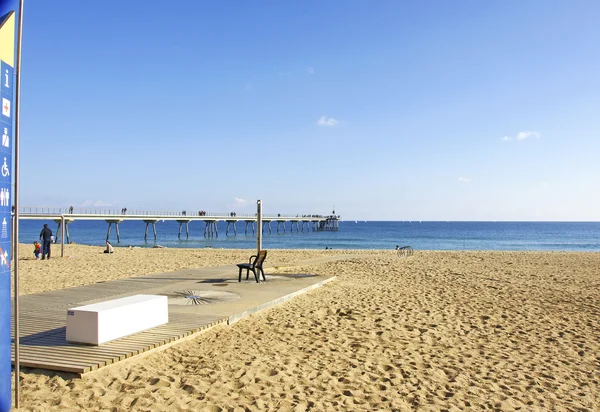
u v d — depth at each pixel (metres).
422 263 18.97
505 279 13.90
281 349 6.29
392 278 13.83
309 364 5.72
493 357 6.33
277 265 16.48
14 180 3.83
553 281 13.59
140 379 4.85
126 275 14.11
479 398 4.86
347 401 4.64
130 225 162.38
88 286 10.36
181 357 5.66
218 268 14.10
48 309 7.79
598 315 9.01
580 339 7.32
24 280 12.80
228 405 4.38
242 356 5.85
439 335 7.38
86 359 5.02
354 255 23.91
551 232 96.44
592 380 5.53
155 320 6.56
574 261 20.73
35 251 19.95
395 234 83.94
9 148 3.79
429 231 102.12
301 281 11.52
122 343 5.65
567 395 5.05
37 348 5.41
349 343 6.75
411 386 5.16
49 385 4.56
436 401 4.73
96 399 4.32
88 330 5.58
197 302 8.52
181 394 4.57
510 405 4.70
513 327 8.02
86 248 29.77
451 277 14.21
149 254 24.55
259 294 9.48
